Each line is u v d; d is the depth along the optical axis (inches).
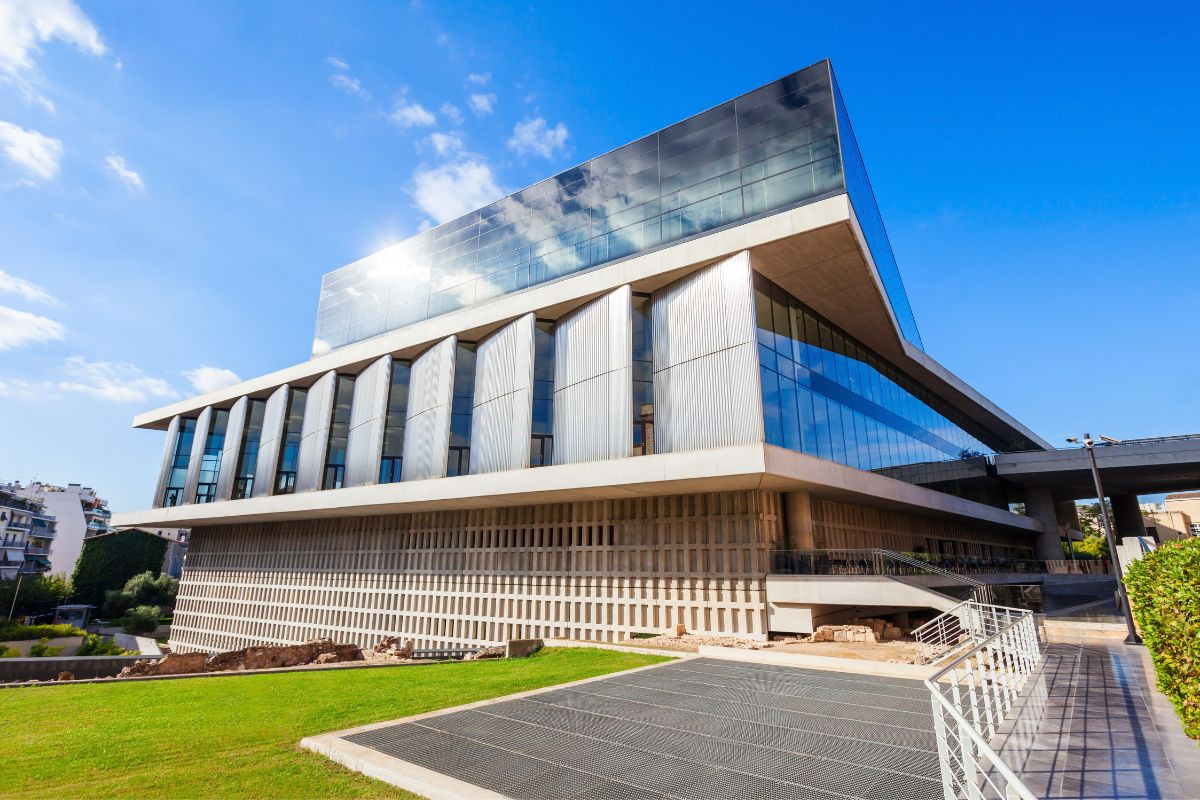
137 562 2849.4
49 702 428.1
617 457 893.2
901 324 1373.0
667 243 988.6
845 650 649.0
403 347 1253.1
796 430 888.9
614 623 941.2
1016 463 1738.4
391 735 317.1
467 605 1140.5
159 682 524.7
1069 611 959.6
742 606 833.5
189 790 247.4
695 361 863.7
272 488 1444.4
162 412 1889.8
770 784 253.6
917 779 257.3
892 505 1181.7
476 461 1081.4
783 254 855.1
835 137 855.7
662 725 339.3
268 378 1561.3
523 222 1256.8
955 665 255.8
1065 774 249.6
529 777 258.1
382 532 1354.6
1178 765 255.1
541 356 1066.7
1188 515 3152.1
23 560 3253.0
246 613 1620.3
